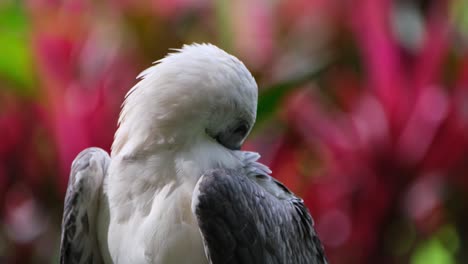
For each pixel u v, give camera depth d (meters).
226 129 7.93
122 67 12.47
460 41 13.53
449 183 11.90
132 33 12.72
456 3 13.68
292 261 7.88
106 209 7.79
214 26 13.11
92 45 12.74
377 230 11.66
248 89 7.85
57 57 12.23
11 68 12.18
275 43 13.55
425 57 11.95
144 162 7.68
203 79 7.70
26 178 12.62
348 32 14.00
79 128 11.79
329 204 11.70
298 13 14.16
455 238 12.42
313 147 11.99
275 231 7.67
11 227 12.68
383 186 11.65
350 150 11.73
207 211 7.34
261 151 11.91
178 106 7.65
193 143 7.72
